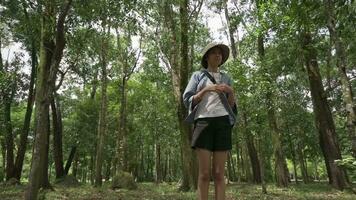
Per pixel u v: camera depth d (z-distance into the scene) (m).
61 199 12.72
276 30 9.69
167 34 20.27
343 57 5.50
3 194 14.34
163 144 39.00
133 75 38.38
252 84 14.69
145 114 37.53
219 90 3.44
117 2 8.70
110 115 37.31
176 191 16.89
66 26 9.00
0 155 43.41
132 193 16.03
